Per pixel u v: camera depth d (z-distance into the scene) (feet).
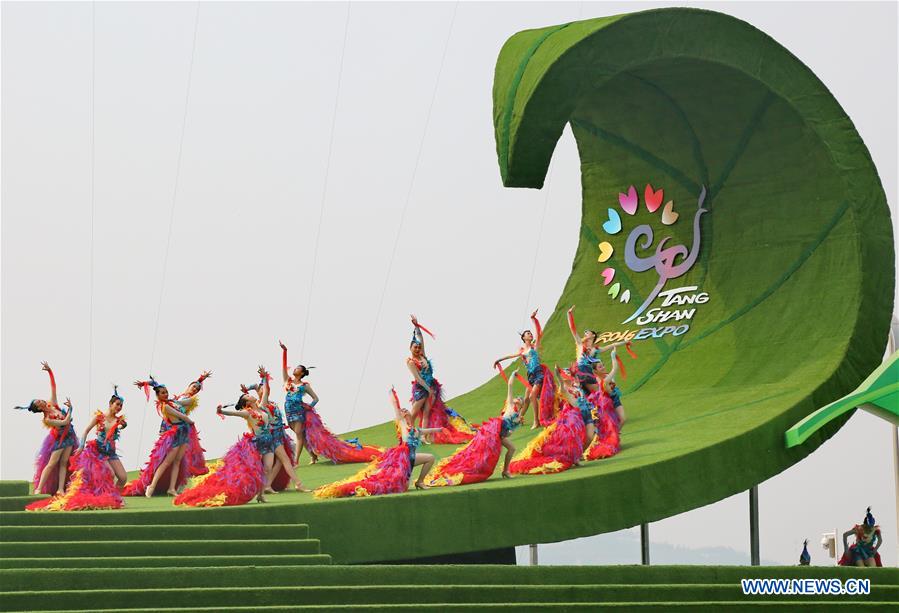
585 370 83.56
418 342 92.73
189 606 56.54
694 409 86.74
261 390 71.56
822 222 93.35
